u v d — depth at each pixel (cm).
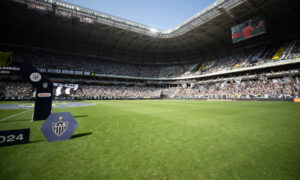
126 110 1428
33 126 703
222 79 3938
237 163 323
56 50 4334
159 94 5212
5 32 3428
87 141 482
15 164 319
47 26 3269
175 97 4875
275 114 1070
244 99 3091
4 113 1148
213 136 534
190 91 4656
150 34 3881
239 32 2769
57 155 368
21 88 3106
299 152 383
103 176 271
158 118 945
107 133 582
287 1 2434
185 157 355
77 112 1269
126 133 581
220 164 319
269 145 436
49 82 896
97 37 3950
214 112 1227
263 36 3700
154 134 565
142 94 4881
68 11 2719
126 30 3575
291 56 2856
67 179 262
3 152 386
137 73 5338
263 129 634
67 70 3909
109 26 3356
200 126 704
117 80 5119
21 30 3412
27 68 851
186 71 5278
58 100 3372
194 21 3148
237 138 507
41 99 870
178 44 4603
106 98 4056
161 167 306
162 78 5434
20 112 1211
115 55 5312
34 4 2450
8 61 806
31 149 410
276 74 2956
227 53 4659
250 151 391
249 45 4106
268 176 270
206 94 4078
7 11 2683
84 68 4438
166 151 393
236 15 2858
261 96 2853
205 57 5256
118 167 306
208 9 2812
